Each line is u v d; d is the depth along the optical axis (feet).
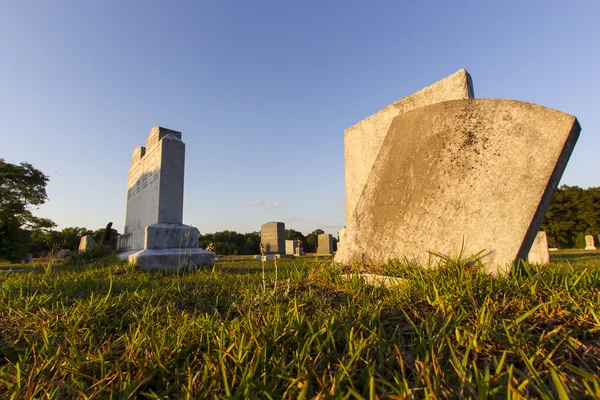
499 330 4.23
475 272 6.87
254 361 3.66
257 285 8.68
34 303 7.23
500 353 3.71
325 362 3.67
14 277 12.10
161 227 19.16
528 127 7.63
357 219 10.37
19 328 5.56
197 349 4.25
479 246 7.50
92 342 5.09
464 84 9.39
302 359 3.62
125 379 3.61
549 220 111.55
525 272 6.97
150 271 16.44
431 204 8.63
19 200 74.74
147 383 3.69
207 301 7.64
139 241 20.77
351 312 5.16
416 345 4.01
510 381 2.79
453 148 8.66
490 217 7.55
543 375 3.21
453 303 5.11
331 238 62.85
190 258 18.52
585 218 105.09
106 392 3.50
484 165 8.02
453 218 8.12
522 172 7.43
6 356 4.67
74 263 20.67
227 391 3.07
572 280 6.05
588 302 4.78
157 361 3.92
